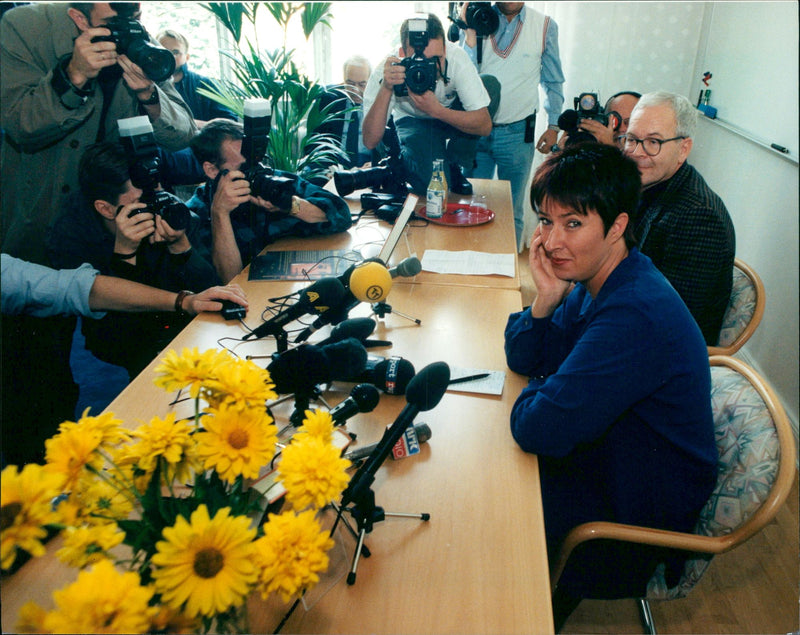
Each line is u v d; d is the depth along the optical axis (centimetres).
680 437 115
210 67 269
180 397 130
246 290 181
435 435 120
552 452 113
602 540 122
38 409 142
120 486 68
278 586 62
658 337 107
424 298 175
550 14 378
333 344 116
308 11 233
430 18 230
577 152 109
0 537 54
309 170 274
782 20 265
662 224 180
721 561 193
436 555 93
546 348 138
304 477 67
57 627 51
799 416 235
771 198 264
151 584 60
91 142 167
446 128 254
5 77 150
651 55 380
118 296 154
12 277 142
